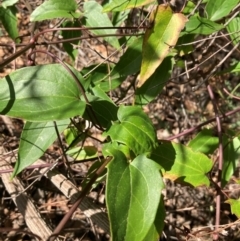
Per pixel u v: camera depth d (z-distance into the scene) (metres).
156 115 0.77
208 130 0.46
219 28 0.42
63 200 0.65
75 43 0.50
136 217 0.30
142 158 0.31
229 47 0.74
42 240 0.39
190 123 0.73
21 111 0.32
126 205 0.30
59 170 0.59
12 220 0.64
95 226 0.58
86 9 0.46
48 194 0.66
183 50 0.45
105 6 0.42
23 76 0.33
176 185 0.67
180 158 0.38
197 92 0.79
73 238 0.61
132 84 0.50
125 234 0.29
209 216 0.65
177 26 0.38
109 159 0.33
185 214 0.65
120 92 0.64
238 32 0.46
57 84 0.33
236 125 0.73
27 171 0.59
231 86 0.78
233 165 0.46
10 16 0.51
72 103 0.33
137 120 0.34
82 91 0.34
